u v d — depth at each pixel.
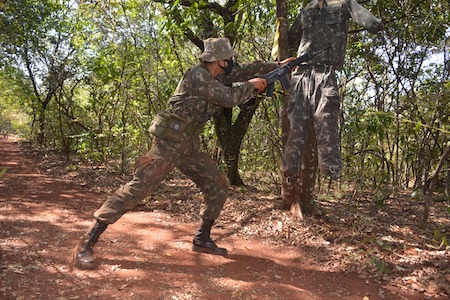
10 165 10.20
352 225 4.85
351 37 7.00
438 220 5.53
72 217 4.98
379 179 6.69
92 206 5.68
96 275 3.18
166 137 3.37
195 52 8.24
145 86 7.80
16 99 19.41
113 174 8.59
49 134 14.91
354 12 3.64
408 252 4.02
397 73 7.03
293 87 4.00
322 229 4.64
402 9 6.68
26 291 2.80
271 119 7.16
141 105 8.33
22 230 4.23
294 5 6.38
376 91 7.60
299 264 3.76
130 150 8.45
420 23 6.68
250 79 3.68
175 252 3.86
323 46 3.88
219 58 3.37
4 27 10.95
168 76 7.61
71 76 11.30
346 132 6.69
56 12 12.73
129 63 7.70
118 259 3.56
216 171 3.73
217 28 6.24
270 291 3.07
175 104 3.39
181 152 3.42
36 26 11.90
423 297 3.15
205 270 3.45
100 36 8.12
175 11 5.95
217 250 3.87
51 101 16.77
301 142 3.92
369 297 3.11
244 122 7.63
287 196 5.21
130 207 3.39
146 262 3.54
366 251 4.00
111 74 7.75
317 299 3.02
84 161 10.46
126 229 4.54
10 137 26.91
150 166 3.35
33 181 7.55
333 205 5.96
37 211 5.15
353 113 6.03
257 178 9.00
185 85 3.37
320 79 3.80
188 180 7.99
